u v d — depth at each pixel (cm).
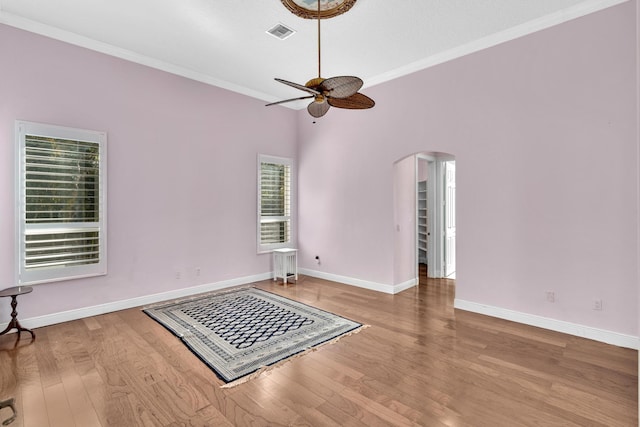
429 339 309
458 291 399
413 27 342
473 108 380
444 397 216
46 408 206
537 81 334
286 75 470
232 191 506
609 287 298
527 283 345
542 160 333
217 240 488
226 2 300
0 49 317
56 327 339
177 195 444
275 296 451
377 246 484
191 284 459
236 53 401
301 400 213
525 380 236
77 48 361
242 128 517
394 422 192
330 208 547
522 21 333
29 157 332
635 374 243
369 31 350
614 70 292
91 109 371
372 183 487
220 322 350
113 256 388
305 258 594
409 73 437
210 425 189
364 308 402
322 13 308
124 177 396
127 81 398
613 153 294
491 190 368
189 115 454
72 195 357
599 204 302
